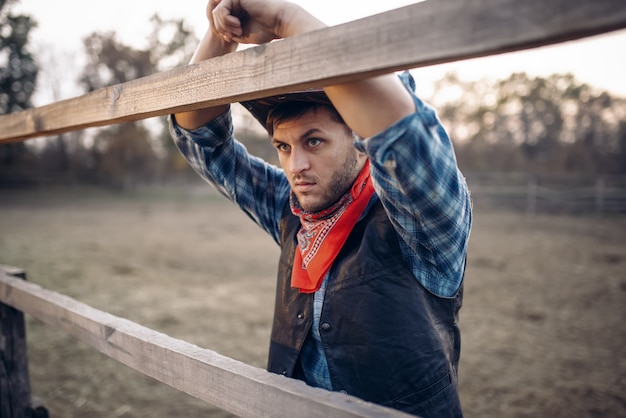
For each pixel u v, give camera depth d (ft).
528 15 1.54
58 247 27.27
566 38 1.52
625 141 78.28
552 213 49.39
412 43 1.79
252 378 2.59
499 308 15.61
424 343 2.97
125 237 32.89
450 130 103.04
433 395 2.97
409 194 2.44
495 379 10.22
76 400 9.07
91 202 66.49
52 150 91.76
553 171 80.02
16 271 6.14
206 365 2.88
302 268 3.34
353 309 3.01
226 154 4.13
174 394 9.42
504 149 87.45
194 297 16.89
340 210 3.23
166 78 2.98
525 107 91.30
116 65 102.27
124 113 3.40
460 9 1.67
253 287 18.81
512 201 53.67
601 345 12.20
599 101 84.43
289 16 2.65
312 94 2.91
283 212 4.10
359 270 3.03
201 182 85.56
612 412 8.80
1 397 5.97
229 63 2.51
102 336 3.90
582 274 20.56
